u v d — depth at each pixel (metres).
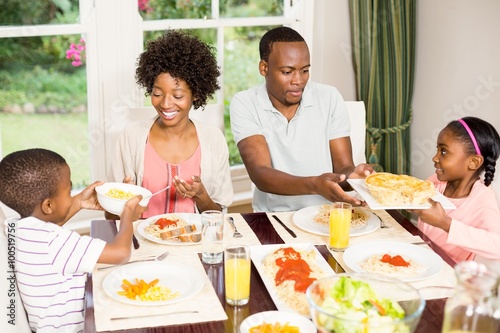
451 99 3.18
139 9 3.01
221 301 1.45
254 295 1.47
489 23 2.93
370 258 1.62
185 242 1.75
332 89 2.36
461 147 1.93
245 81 3.33
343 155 2.33
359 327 1.10
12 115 2.88
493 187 2.95
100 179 3.06
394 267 1.57
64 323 1.60
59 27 2.84
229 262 1.41
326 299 1.22
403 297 1.27
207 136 2.20
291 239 1.80
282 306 1.40
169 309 1.40
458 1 3.07
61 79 2.93
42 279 1.55
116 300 1.44
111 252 1.56
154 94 2.06
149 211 2.16
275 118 2.29
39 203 1.58
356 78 3.31
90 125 3.00
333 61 3.36
